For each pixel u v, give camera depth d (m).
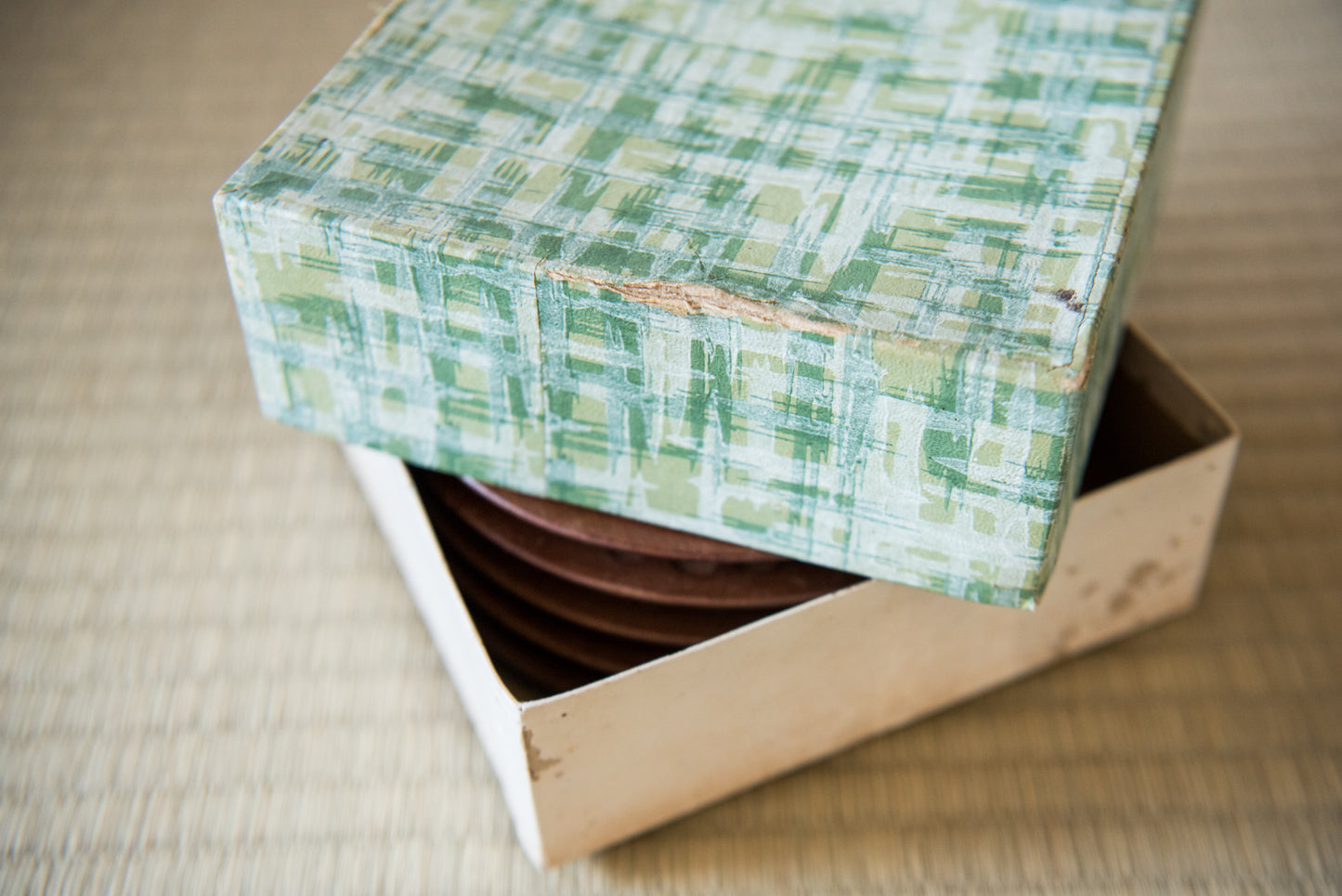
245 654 0.38
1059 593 0.35
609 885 0.34
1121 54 0.34
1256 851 0.34
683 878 0.34
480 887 0.34
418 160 0.32
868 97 0.34
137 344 0.43
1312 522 0.40
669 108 0.34
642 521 0.33
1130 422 0.38
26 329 0.44
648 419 0.32
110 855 0.35
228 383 0.43
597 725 0.32
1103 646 0.38
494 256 0.31
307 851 0.35
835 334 0.30
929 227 0.31
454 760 0.36
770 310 0.30
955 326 0.30
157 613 0.38
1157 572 0.36
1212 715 0.37
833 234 0.31
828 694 0.34
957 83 0.34
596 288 0.30
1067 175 0.32
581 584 0.35
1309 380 0.42
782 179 0.32
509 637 0.36
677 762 0.34
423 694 0.37
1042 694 0.37
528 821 0.33
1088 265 0.31
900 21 0.35
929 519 0.31
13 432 0.41
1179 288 0.44
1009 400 0.29
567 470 0.33
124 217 0.46
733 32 0.35
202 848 0.35
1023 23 0.35
